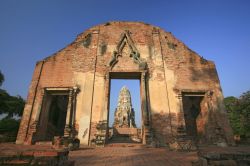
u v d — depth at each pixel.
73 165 4.52
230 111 28.33
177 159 6.86
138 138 27.45
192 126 16.33
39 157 3.49
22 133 12.95
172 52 15.98
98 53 15.64
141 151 9.48
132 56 15.55
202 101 15.07
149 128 13.02
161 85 14.65
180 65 15.50
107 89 14.23
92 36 16.34
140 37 16.44
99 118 13.42
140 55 15.66
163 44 16.28
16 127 21.98
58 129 17.31
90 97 14.03
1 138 16.70
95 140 12.59
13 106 23.83
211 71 15.41
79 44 15.95
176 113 13.83
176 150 10.18
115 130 30.41
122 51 15.83
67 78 14.67
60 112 18.06
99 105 13.83
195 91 14.53
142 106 13.82
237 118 26.03
